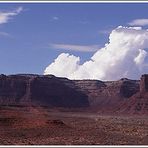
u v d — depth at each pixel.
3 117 129.38
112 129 125.19
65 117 198.38
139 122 175.12
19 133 103.44
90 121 172.00
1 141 85.00
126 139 91.25
